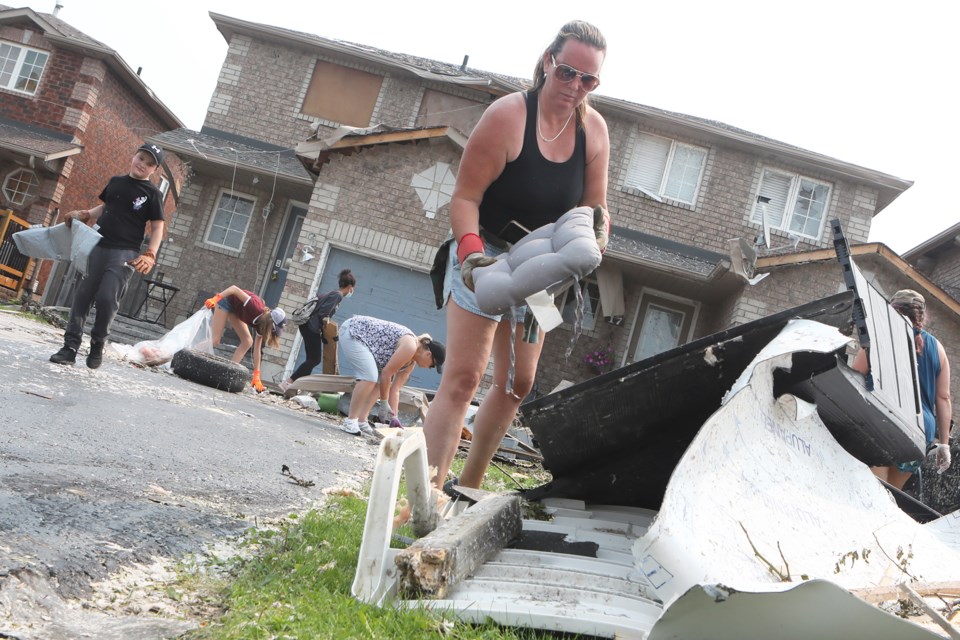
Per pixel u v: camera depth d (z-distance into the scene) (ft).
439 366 29.32
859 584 7.89
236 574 8.46
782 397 9.28
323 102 63.62
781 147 60.13
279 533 10.45
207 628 6.71
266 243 61.16
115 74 74.18
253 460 16.16
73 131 71.00
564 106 10.61
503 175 10.86
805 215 61.16
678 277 55.16
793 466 8.78
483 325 10.65
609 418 10.48
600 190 11.49
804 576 7.43
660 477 11.50
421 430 8.84
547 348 58.03
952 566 9.29
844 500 9.17
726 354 9.42
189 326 33.30
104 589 7.23
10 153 67.67
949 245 70.79
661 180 61.41
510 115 10.53
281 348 51.93
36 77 71.92
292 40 63.16
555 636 6.97
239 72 63.72
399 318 53.83
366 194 53.98
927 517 11.85
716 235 60.85
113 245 22.35
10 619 6.10
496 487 20.62
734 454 8.05
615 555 9.49
